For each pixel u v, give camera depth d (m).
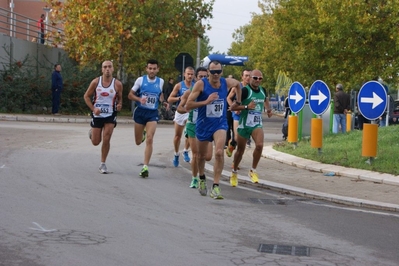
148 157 20.34
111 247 11.62
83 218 13.94
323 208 16.94
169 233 12.99
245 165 24.33
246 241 12.71
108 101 20.36
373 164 22.81
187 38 58.12
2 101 48.75
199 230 13.45
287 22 56.06
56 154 24.41
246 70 21.95
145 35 53.38
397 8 43.91
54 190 17.09
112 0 52.03
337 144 28.00
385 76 46.50
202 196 17.61
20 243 11.59
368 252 12.28
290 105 28.47
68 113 52.38
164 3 54.41
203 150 17.39
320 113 25.94
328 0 47.34
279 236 13.32
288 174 22.27
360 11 45.34
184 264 10.74
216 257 11.31
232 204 16.72
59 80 48.88
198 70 20.73
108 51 52.66
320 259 11.59
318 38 51.03
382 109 22.72
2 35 50.09
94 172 20.67
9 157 22.84
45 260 10.59
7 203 15.08
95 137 20.66
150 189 18.20
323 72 53.69
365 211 16.75
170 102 22.91
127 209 15.18
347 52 48.78
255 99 19.33
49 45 57.94
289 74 69.38
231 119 27.59
